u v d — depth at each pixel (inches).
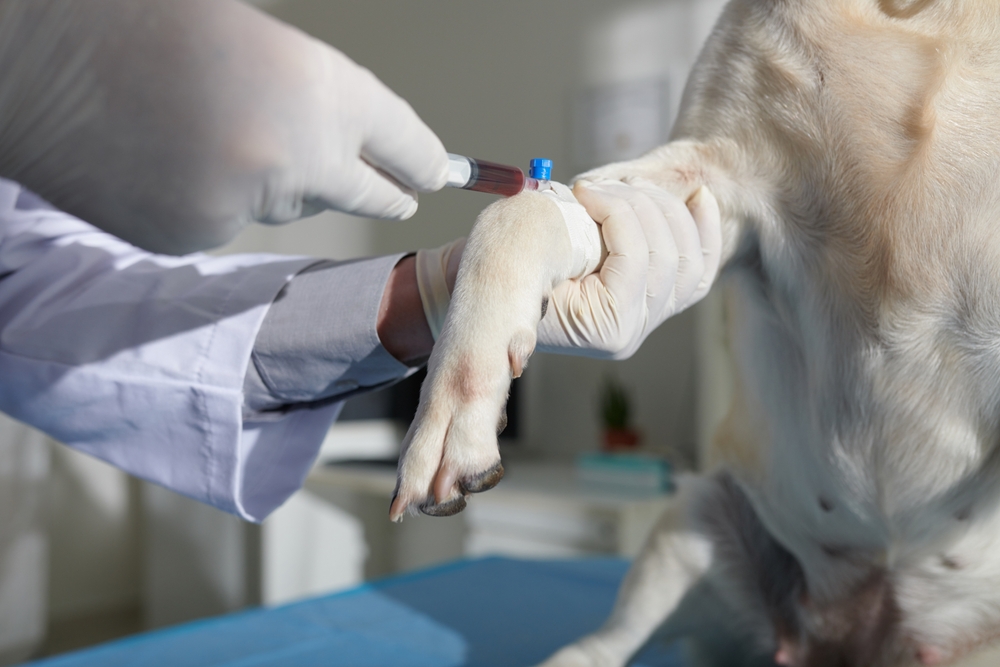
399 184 25.8
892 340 37.9
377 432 148.3
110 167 20.0
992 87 34.8
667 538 48.6
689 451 124.6
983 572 42.6
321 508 137.1
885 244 36.4
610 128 135.3
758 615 48.8
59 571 156.1
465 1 151.9
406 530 134.1
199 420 36.3
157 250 22.1
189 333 36.5
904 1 36.1
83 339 37.9
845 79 36.3
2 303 40.1
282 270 37.8
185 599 147.9
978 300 35.9
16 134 20.0
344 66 22.1
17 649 125.3
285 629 59.0
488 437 23.3
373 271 34.6
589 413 140.0
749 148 38.5
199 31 19.3
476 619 61.5
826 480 42.6
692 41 128.0
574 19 139.7
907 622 45.0
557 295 30.8
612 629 48.0
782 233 38.9
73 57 19.1
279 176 21.0
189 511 147.3
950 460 39.6
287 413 38.4
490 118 149.4
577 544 108.0
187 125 19.6
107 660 52.4
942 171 35.1
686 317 129.0
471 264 27.0
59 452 155.9
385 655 53.7
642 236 31.7
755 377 45.1
